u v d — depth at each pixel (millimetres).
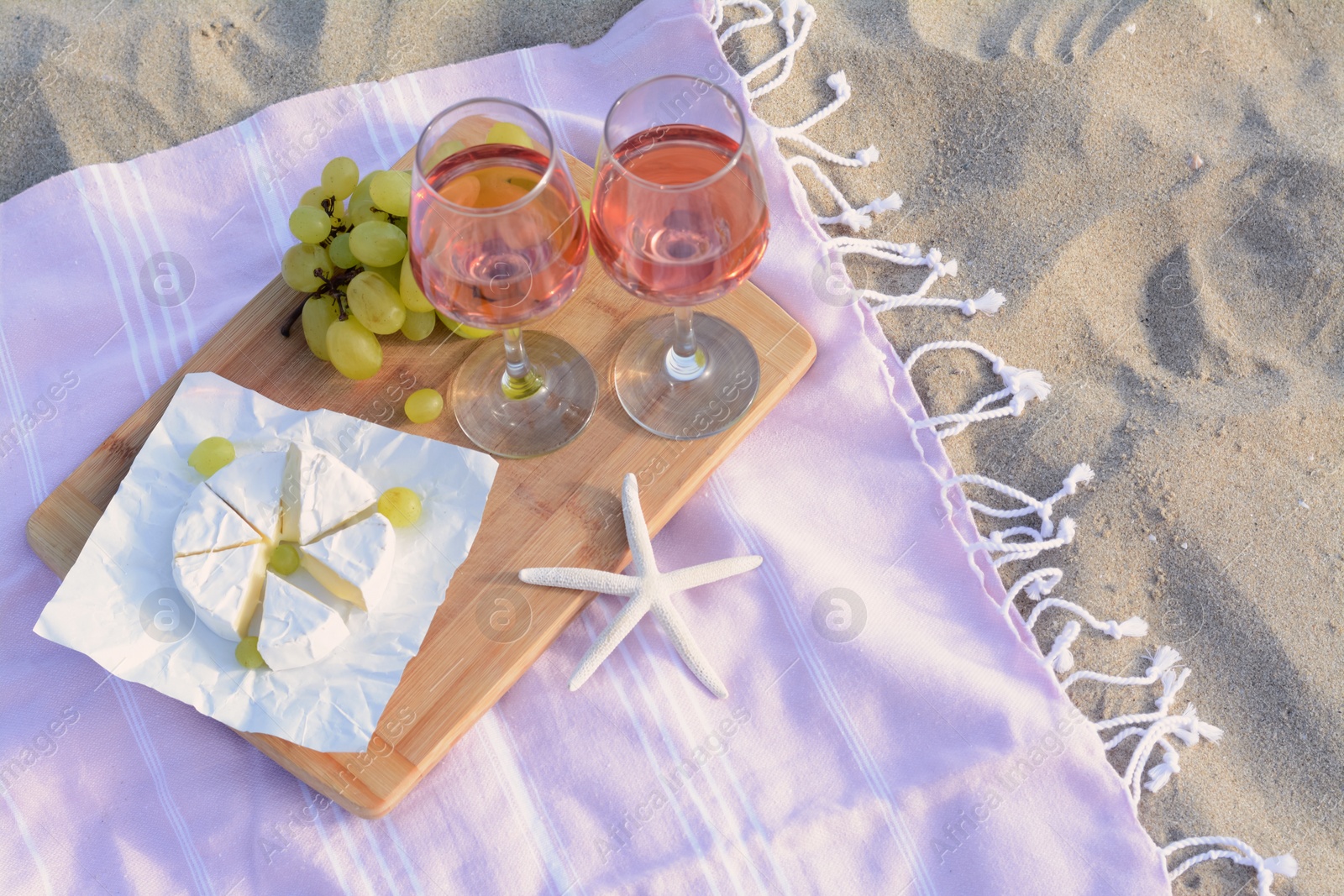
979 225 999
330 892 843
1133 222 996
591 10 1081
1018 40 1036
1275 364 964
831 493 916
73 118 1058
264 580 836
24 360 949
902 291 984
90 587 831
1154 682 901
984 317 972
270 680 822
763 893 844
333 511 834
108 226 982
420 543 847
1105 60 1027
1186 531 928
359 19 1081
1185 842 865
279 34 1080
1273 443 944
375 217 859
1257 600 913
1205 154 1007
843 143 1021
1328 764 885
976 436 952
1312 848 870
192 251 981
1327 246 983
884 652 878
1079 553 925
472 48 1080
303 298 907
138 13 1079
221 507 832
